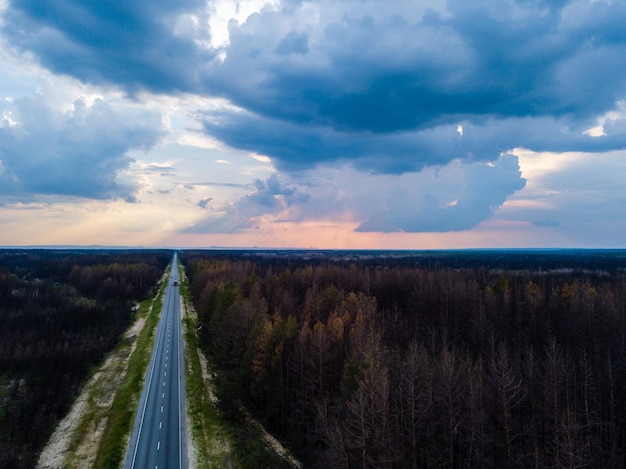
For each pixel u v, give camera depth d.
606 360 62.81
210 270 161.25
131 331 126.94
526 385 57.38
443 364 49.94
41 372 91.25
